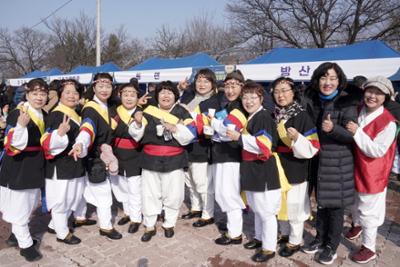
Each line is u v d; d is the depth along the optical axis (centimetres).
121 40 3819
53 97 400
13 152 300
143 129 351
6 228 399
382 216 317
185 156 364
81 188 355
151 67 1109
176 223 421
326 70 296
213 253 342
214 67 838
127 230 395
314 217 441
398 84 698
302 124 299
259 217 329
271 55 843
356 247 358
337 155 297
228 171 340
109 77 358
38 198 337
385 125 292
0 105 758
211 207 412
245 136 300
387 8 1897
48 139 306
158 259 329
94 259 327
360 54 698
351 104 303
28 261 322
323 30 2072
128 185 385
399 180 632
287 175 316
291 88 313
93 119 339
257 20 2247
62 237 356
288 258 331
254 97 309
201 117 372
